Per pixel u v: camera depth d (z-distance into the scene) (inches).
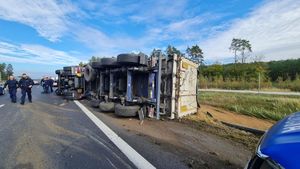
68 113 375.9
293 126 69.4
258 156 61.5
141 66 347.9
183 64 353.4
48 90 967.0
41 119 318.3
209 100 676.7
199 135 255.0
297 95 703.1
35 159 166.4
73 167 153.3
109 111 385.7
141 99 348.8
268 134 73.2
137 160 167.5
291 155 53.8
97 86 500.1
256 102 582.9
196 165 162.7
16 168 150.3
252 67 1612.9
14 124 281.7
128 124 295.6
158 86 333.1
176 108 338.6
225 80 1459.2
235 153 198.1
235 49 2578.7
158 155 179.3
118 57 333.7
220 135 263.0
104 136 231.0
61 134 237.0
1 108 425.7
